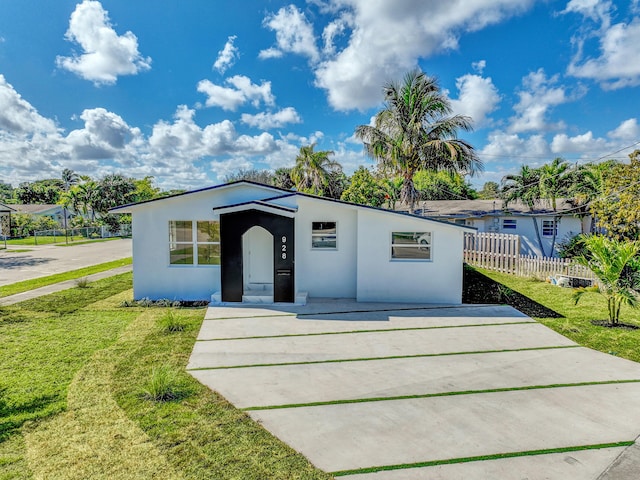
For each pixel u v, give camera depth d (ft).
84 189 163.63
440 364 22.06
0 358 22.58
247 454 13.52
